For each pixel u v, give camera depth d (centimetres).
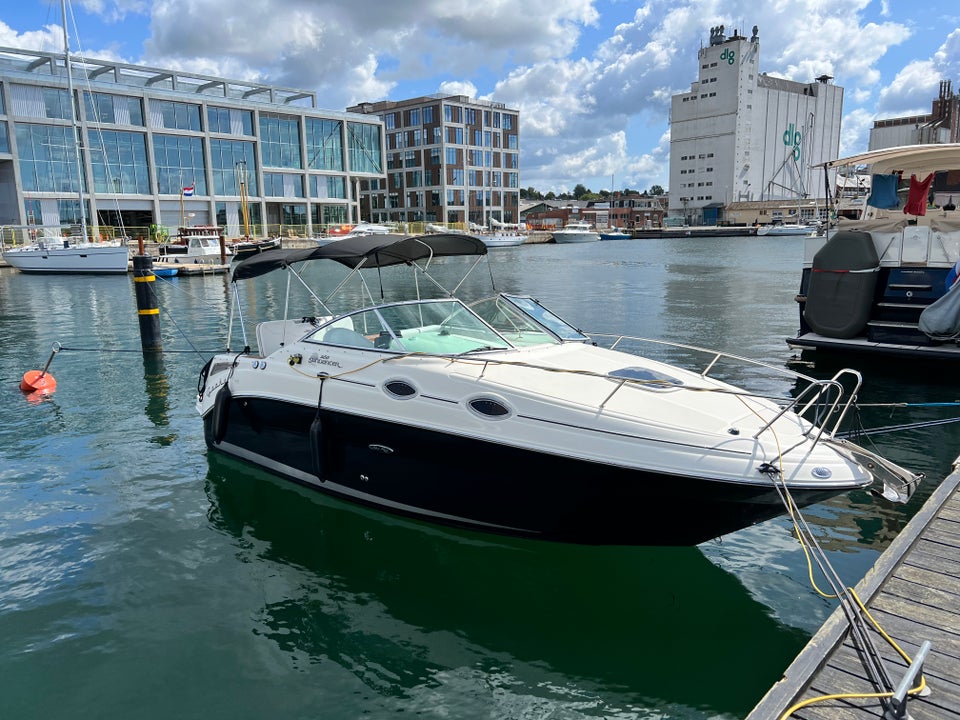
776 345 1488
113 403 1102
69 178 4900
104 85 4966
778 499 503
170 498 724
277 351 723
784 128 13675
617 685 438
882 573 462
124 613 519
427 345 662
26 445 899
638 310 2120
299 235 5978
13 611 522
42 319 2138
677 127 13738
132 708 419
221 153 5753
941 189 1408
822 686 361
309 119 6412
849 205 1465
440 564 583
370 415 616
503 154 9931
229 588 553
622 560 588
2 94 4544
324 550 609
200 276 3697
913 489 538
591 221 13175
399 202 9781
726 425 543
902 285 1227
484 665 459
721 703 421
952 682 360
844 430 899
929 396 1056
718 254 5778
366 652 473
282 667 456
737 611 515
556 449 534
